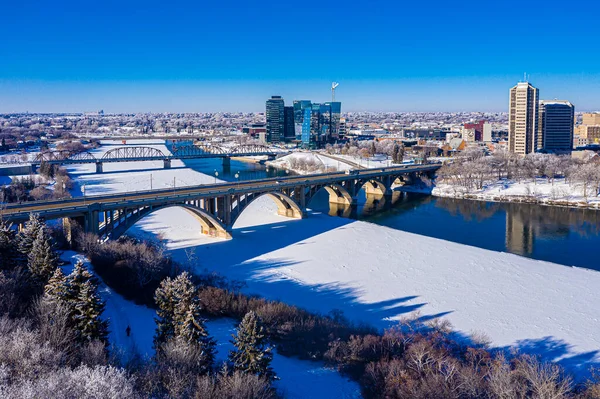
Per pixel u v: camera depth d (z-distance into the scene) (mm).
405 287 108500
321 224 171375
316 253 134750
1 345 50469
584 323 90500
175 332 64625
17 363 48500
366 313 93500
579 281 112938
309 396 62656
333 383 66250
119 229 126938
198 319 64312
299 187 182125
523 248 145625
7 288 71625
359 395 63750
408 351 69500
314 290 105938
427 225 178625
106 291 92812
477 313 94250
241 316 84875
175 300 66562
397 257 131500
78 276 66312
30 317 67562
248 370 59000
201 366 60062
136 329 78125
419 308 96312
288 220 177625
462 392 58531
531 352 78688
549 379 58375
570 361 76188
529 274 117625
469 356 70062
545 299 101812
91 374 45094
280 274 116312
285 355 73438
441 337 77625
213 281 102562
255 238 150250
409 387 59875
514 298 102188
